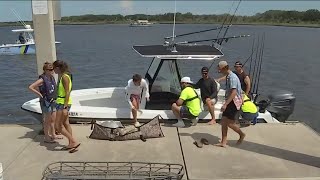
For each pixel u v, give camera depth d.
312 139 7.43
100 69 28.05
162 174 5.51
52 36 7.19
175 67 8.85
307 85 21.52
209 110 8.23
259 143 7.16
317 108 16.06
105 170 5.66
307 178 5.65
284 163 6.21
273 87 20.89
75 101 9.42
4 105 16.83
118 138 7.23
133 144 7.06
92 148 6.83
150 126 7.45
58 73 6.50
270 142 7.23
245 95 8.31
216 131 7.85
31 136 7.52
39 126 8.20
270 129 8.04
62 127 6.59
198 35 56.59
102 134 7.28
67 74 6.52
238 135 7.62
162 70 8.82
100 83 22.62
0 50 37.06
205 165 6.09
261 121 8.85
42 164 6.11
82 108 8.46
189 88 7.99
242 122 8.30
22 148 6.83
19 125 8.27
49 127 7.05
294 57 35.19
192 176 5.67
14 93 19.42
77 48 47.00
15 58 34.66
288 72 26.12
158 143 7.11
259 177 5.67
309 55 36.91
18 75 25.41
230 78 6.65
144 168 5.89
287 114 10.04
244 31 50.16
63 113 6.49
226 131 6.91
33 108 8.52
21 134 7.64
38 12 7.03
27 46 37.22
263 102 9.18
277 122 8.80
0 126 8.20
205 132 7.78
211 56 8.45
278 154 6.61
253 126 8.23
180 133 7.69
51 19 7.15
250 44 48.69
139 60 33.25
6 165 6.07
